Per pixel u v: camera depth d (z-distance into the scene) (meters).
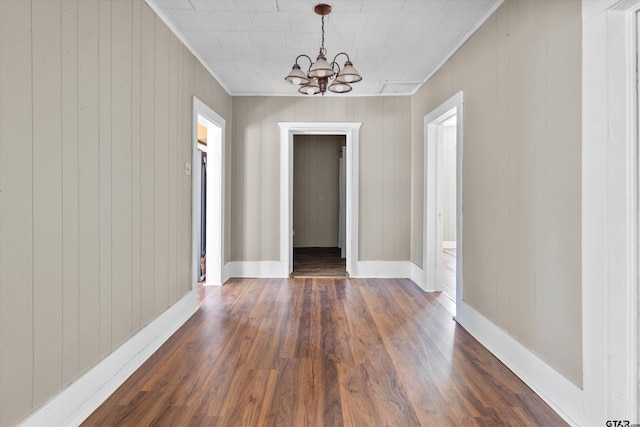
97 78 2.15
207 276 4.95
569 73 2.03
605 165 1.77
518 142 2.54
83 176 2.03
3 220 1.53
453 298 4.35
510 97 2.65
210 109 4.34
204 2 2.86
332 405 2.09
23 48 1.61
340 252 7.93
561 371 2.09
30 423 1.66
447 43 3.60
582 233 1.92
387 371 2.51
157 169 2.97
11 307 1.57
